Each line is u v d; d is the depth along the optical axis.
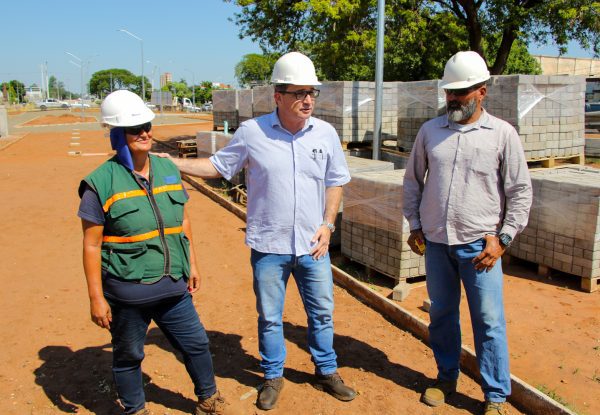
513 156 3.18
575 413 3.20
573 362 3.99
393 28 15.96
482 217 3.26
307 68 3.17
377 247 5.65
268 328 3.52
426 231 3.49
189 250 3.25
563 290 5.34
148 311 3.06
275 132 3.32
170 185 3.04
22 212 9.23
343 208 6.11
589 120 18.78
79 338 4.54
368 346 4.34
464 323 4.60
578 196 5.23
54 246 7.25
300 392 3.70
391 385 3.78
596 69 43.03
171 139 23.50
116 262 2.91
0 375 3.93
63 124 36.53
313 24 16.55
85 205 2.82
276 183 3.31
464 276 3.36
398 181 5.45
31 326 4.76
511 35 17.52
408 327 4.62
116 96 2.85
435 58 18.52
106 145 21.22
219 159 3.42
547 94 6.94
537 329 4.52
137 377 3.17
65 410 3.52
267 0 16.73
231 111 14.49
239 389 3.75
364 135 8.90
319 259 3.46
